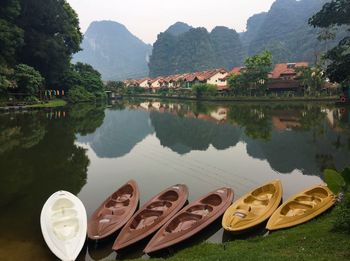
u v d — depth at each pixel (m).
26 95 48.53
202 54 175.00
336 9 39.00
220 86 85.25
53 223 9.79
